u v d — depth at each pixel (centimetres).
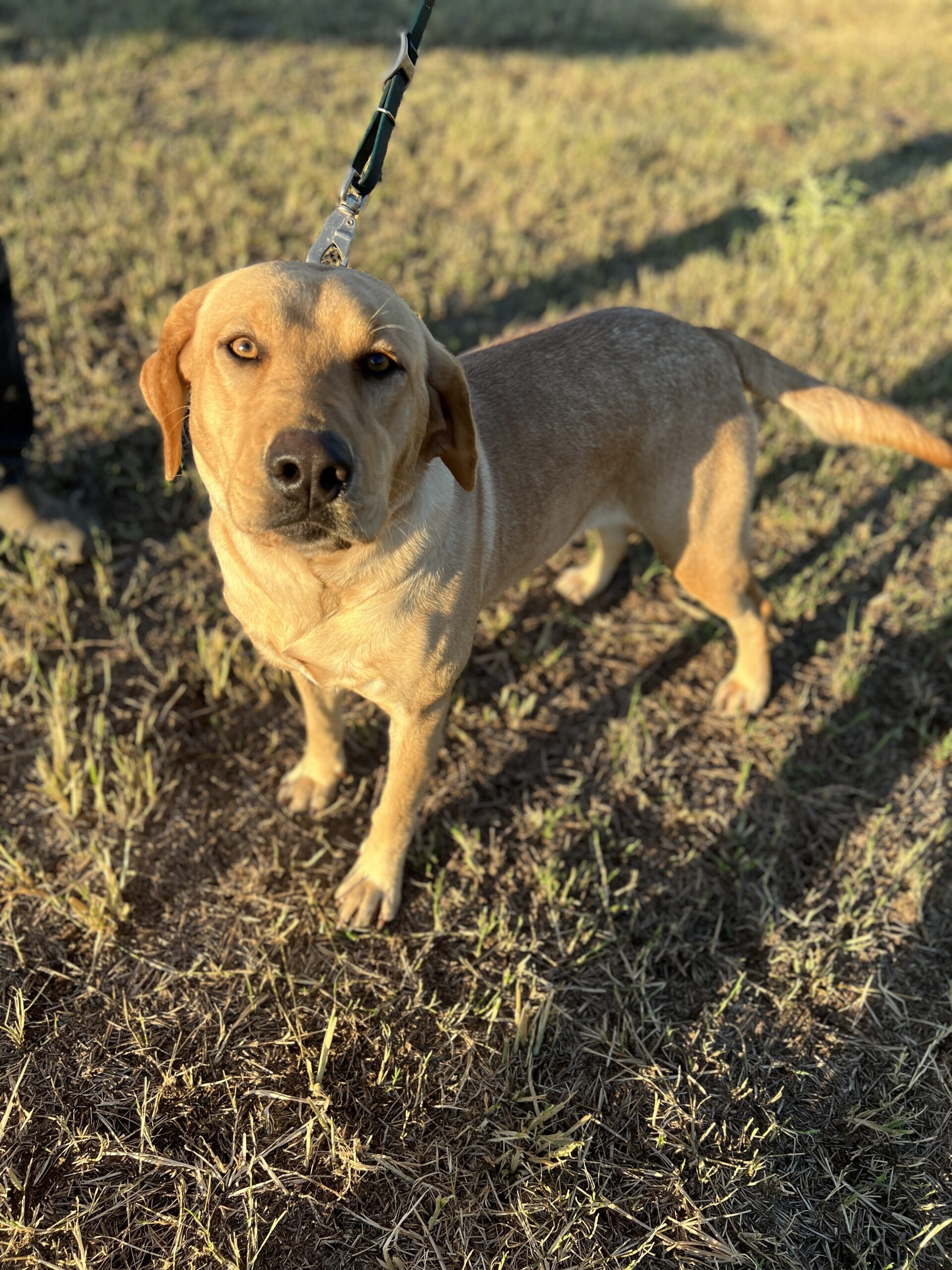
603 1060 72
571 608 110
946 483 129
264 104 220
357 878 80
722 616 95
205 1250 61
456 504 68
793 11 353
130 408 126
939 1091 72
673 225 191
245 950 76
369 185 73
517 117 224
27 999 72
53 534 104
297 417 53
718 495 87
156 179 183
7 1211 61
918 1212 65
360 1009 73
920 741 98
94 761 87
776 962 79
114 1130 65
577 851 86
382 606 65
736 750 96
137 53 234
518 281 164
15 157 183
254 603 67
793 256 176
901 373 147
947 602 111
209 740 92
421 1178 64
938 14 354
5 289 94
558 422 78
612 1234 63
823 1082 72
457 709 97
